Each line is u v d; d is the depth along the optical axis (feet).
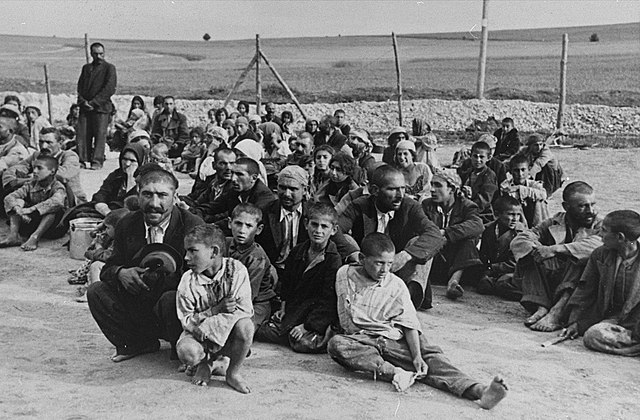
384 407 15.66
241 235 19.22
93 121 53.93
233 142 45.50
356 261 19.97
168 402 15.74
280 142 49.65
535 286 23.11
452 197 27.02
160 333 18.62
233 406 15.57
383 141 79.30
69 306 23.56
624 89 117.50
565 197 23.21
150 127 67.00
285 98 120.06
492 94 114.83
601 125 87.25
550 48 183.83
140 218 18.70
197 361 16.31
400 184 21.89
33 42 228.63
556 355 19.56
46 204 32.24
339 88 131.44
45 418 14.93
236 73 156.35
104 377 17.26
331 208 19.52
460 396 16.33
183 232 18.66
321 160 29.81
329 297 19.21
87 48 72.69
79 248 29.89
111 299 17.95
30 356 18.74
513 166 29.60
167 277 17.75
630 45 180.86
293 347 19.25
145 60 189.98
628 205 42.09
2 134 36.86
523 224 27.02
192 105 100.42
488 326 22.24
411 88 126.72
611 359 19.35
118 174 30.96
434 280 27.14
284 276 20.15
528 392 16.87
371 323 17.34
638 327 19.62
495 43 203.10
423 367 16.79
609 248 20.53
